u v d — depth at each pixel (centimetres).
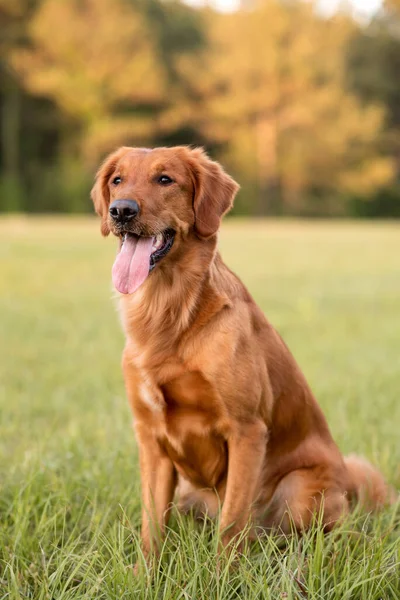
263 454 372
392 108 5031
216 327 368
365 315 1158
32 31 4172
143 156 410
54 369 789
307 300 1274
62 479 414
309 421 412
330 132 4447
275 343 403
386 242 2473
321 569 304
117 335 992
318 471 398
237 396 364
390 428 553
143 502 380
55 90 4228
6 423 572
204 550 326
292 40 4381
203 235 392
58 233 2403
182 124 4638
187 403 371
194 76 4466
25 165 4616
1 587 312
